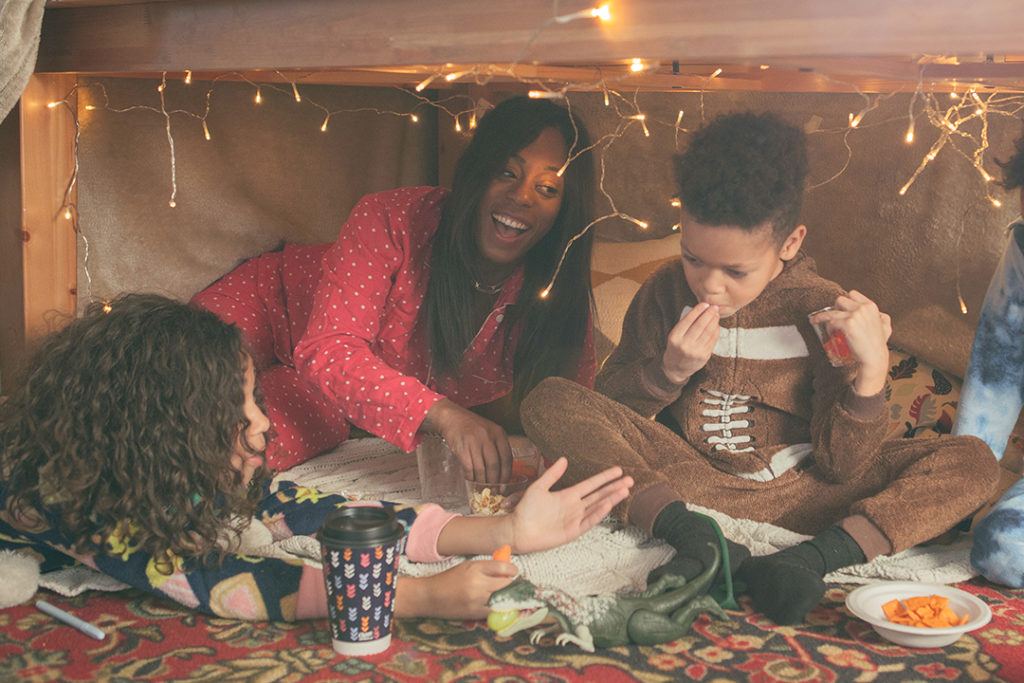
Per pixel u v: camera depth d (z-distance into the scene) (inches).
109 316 55.5
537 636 51.5
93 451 53.5
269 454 78.9
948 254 79.1
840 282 83.4
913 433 77.2
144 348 54.0
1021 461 73.3
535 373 81.4
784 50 51.3
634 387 70.1
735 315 67.4
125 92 85.8
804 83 77.3
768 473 67.2
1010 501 59.9
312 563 59.4
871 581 60.1
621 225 86.2
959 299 75.5
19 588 55.8
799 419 68.1
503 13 57.9
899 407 78.6
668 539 59.4
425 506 59.8
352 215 77.5
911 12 48.3
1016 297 67.1
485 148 77.0
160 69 70.5
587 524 57.8
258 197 94.6
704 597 54.1
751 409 68.8
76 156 79.3
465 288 78.1
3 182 76.9
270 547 60.3
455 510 70.7
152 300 56.8
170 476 53.2
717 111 84.3
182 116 89.5
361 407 70.5
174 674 48.4
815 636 53.1
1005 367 68.0
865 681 48.1
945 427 76.7
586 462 64.7
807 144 69.1
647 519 60.4
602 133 86.3
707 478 66.9
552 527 57.6
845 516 65.1
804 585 53.7
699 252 65.9
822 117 82.0
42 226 77.5
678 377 68.0
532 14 57.1
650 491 61.1
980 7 47.0
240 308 87.7
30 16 69.5
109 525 54.1
